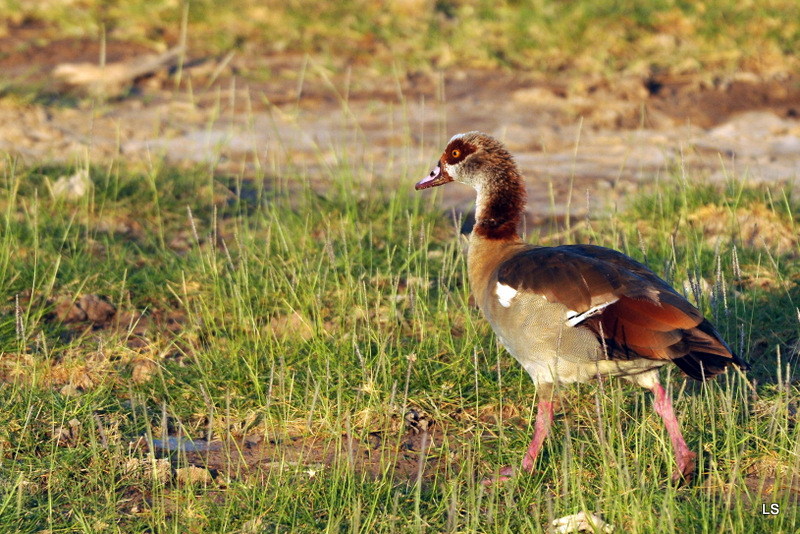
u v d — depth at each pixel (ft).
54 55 78.69
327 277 39.47
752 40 79.61
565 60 77.87
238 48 81.25
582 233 46.32
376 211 48.11
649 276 27.43
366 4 90.89
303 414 30.63
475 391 31.58
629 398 30.55
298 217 46.93
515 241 31.73
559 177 56.90
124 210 48.34
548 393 27.81
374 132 64.95
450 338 34.27
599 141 63.82
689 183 49.34
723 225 45.24
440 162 33.06
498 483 26.37
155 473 26.14
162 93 72.13
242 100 70.95
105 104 68.80
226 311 37.50
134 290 39.86
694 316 25.45
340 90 73.20
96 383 32.60
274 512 25.39
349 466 26.05
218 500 26.37
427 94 72.43
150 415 30.89
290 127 65.77
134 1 90.12
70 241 43.60
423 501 25.86
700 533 23.59
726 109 69.31
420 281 37.52
